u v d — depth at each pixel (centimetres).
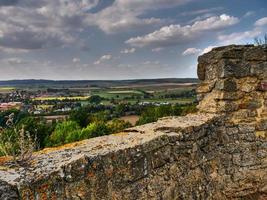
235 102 679
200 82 755
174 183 506
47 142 3606
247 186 677
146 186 450
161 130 539
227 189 648
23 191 308
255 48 691
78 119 5306
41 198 322
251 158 683
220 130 649
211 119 628
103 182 387
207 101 713
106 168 391
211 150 615
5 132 383
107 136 499
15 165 354
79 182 360
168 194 491
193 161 559
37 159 376
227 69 669
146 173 451
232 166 659
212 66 706
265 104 703
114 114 6297
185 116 663
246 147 679
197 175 568
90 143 450
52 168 346
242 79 686
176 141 520
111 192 396
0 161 364
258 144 693
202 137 589
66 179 347
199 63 751
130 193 423
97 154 389
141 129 537
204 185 585
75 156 380
